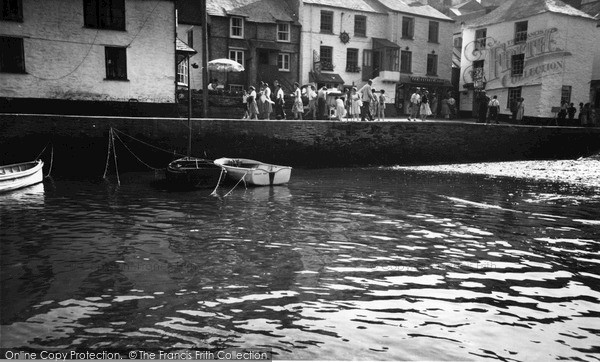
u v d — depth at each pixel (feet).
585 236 33.30
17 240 30.07
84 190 50.01
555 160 94.84
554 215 40.52
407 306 20.24
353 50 130.82
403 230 34.37
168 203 43.50
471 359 15.87
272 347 16.40
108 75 74.64
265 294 21.33
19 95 69.36
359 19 130.82
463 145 86.74
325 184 58.34
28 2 68.44
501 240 31.89
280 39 122.11
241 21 115.55
